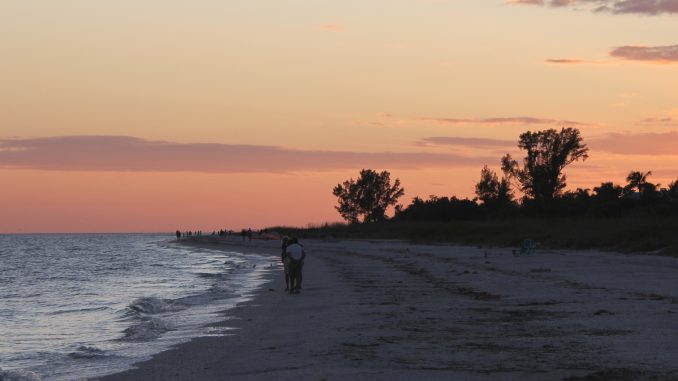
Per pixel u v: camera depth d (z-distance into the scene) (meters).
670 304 18.84
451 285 27.83
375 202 176.00
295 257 27.92
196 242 154.38
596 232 57.25
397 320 17.58
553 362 11.52
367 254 60.94
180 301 26.77
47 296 33.88
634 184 86.06
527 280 28.16
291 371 11.63
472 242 76.25
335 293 26.48
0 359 15.15
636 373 10.45
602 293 22.31
